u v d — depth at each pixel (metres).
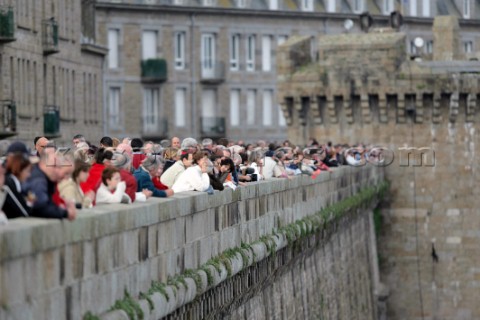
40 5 96.88
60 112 106.50
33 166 29.28
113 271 31.00
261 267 49.88
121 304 31.36
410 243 104.75
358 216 87.44
